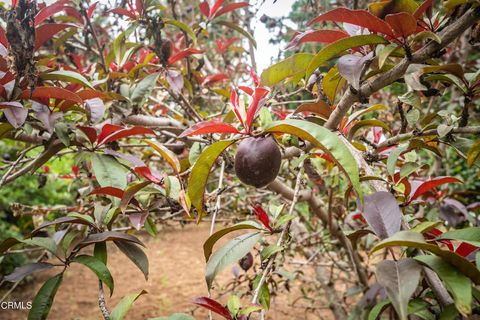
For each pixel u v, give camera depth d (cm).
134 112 177
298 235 322
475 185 477
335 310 298
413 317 100
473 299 86
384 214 93
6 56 118
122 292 495
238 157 96
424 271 79
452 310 71
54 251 119
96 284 527
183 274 550
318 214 255
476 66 292
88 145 148
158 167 282
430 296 95
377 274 69
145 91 177
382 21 92
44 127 134
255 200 275
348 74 100
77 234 138
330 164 190
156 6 179
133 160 139
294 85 129
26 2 110
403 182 136
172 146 201
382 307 87
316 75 148
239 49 285
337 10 94
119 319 94
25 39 112
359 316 211
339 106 109
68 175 263
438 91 121
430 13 97
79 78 123
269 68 120
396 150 128
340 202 291
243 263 170
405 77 107
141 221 126
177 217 265
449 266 67
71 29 208
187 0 372
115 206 132
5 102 115
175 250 665
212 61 397
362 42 99
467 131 111
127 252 126
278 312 374
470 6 91
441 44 89
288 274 215
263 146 94
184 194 116
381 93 339
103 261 123
